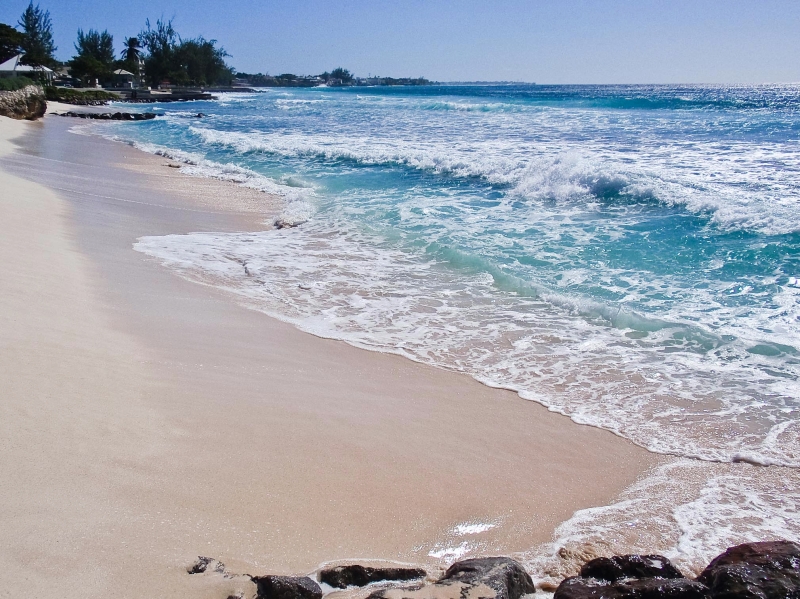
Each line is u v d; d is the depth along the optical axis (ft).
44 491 11.62
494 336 24.21
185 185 58.23
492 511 13.42
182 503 12.07
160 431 14.75
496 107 146.82
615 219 41.42
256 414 16.46
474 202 48.73
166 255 33.09
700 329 23.90
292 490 13.20
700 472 15.48
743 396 19.35
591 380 20.58
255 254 34.94
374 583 10.44
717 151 66.18
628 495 14.42
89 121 147.43
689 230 37.42
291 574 10.47
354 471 14.32
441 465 15.08
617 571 10.55
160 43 416.26
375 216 44.88
